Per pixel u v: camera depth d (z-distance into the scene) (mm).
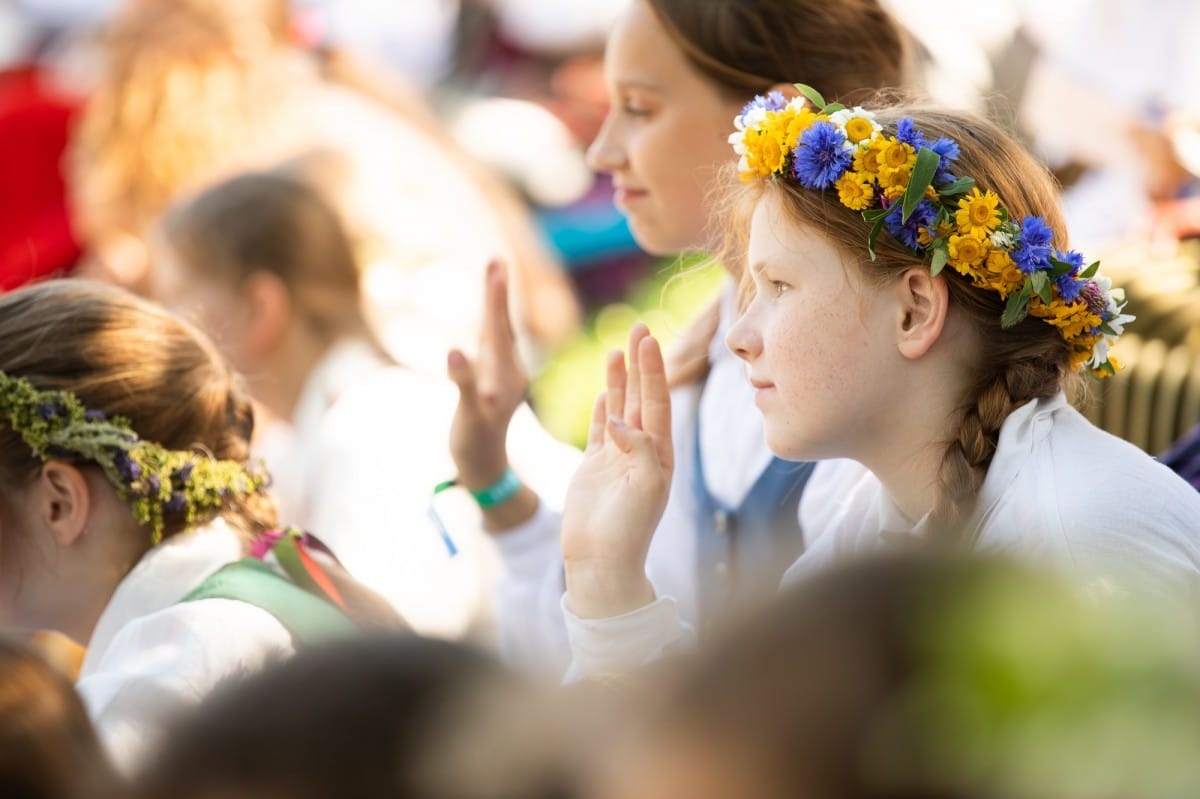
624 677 3252
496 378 5414
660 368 4309
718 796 1540
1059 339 3812
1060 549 3496
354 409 6820
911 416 3768
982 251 3658
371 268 7414
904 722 1461
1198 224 6836
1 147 10273
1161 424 5844
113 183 9562
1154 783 1429
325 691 1925
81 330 4477
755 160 3852
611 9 13258
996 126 4035
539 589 5449
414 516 6535
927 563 1608
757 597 1677
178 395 4523
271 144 9391
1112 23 7957
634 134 5219
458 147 9828
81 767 2619
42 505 4383
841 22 5137
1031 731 1434
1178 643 1525
